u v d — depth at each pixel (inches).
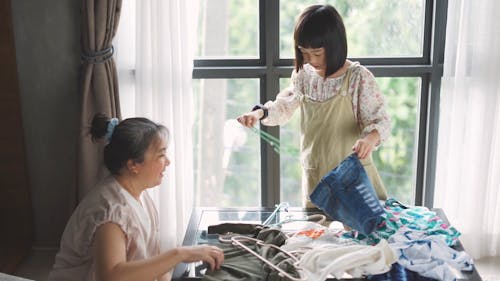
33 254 138.3
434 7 126.7
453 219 129.6
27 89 131.2
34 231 140.6
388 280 68.6
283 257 71.2
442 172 129.0
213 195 145.6
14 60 127.5
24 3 125.9
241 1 131.0
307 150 102.3
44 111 132.6
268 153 137.3
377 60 132.4
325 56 91.6
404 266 70.2
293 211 89.2
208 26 132.6
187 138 128.4
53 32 127.6
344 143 99.5
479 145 124.6
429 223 80.0
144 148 75.2
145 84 125.0
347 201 78.3
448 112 125.5
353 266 68.9
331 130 98.7
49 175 136.9
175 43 122.1
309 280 67.1
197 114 137.4
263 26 130.3
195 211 90.4
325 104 97.7
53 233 140.6
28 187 136.5
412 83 134.0
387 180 143.3
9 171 133.9
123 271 69.7
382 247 70.3
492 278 124.3
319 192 80.4
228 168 142.9
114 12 119.3
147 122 76.9
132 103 129.6
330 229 80.6
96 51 121.0
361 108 96.5
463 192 128.0
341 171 80.0
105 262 70.9
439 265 69.7
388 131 93.7
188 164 130.3
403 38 132.3
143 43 122.6
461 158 125.9
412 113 136.4
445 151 127.5
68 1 125.6
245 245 76.3
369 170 95.7
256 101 136.4
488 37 118.8
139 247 76.7
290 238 77.0
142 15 120.9
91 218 73.4
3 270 125.8
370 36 132.3
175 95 124.8
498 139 126.0
